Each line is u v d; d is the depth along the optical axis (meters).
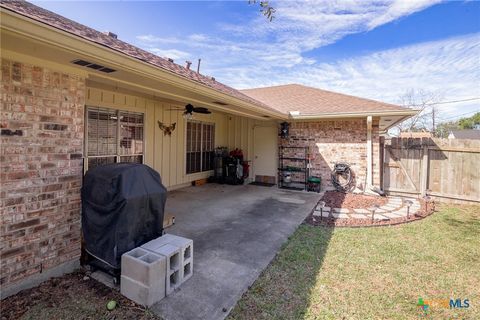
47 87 2.80
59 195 2.96
